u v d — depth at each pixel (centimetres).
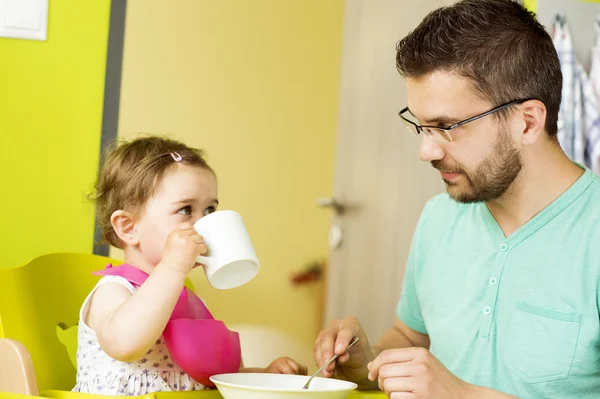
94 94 226
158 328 104
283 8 297
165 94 253
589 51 242
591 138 236
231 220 110
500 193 118
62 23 223
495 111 112
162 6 250
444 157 117
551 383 115
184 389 118
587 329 113
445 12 115
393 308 271
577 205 120
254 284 297
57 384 130
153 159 125
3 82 217
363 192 294
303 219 308
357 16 305
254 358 292
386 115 280
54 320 133
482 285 125
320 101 310
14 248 216
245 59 286
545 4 241
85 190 222
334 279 306
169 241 107
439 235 137
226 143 285
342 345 120
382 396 111
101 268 144
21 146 218
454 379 99
